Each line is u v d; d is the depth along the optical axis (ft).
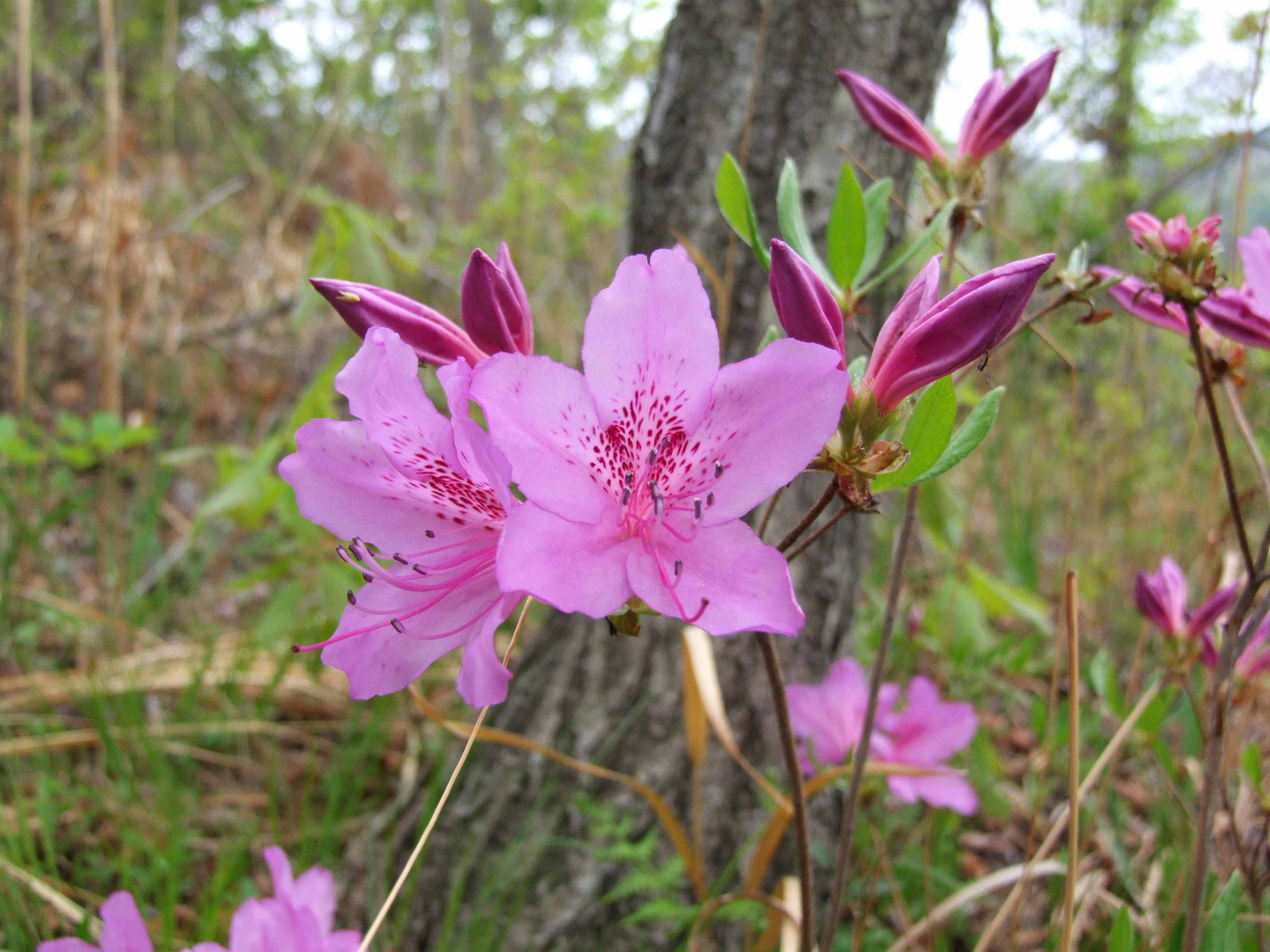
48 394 2.18
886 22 1.02
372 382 0.51
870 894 0.97
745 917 0.98
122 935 0.67
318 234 1.41
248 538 2.01
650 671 1.09
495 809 1.11
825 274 0.74
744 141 0.94
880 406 0.50
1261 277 0.68
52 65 2.69
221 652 1.58
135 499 1.97
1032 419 1.91
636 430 0.51
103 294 1.86
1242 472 1.77
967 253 1.03
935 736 1.09
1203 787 0.67
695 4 1.06
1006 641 1.34
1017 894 0.82
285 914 0.70
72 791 1.18
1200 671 1.02
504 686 0.45
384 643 0.54
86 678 1.43
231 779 1.36
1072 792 0.67
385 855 1.20
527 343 0.59
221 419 2.34
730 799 1.09
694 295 0.50
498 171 4.28
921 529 1.78
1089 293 0.69
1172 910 0.82
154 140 3.23
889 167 1.05
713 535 0.49
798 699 1.09
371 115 4.74
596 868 1.07
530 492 0.46
